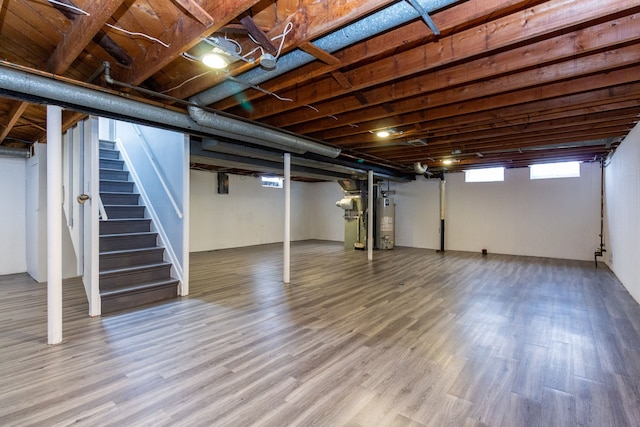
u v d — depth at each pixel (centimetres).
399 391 219
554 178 770
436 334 314
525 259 750
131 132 531
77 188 397
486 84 294
